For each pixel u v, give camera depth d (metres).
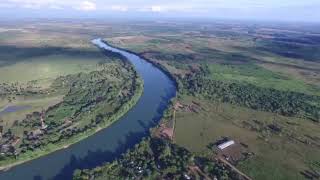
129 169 171.25
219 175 169.38
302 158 193.88
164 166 176.75
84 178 161.00
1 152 187.12
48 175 170.50
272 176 174.25
